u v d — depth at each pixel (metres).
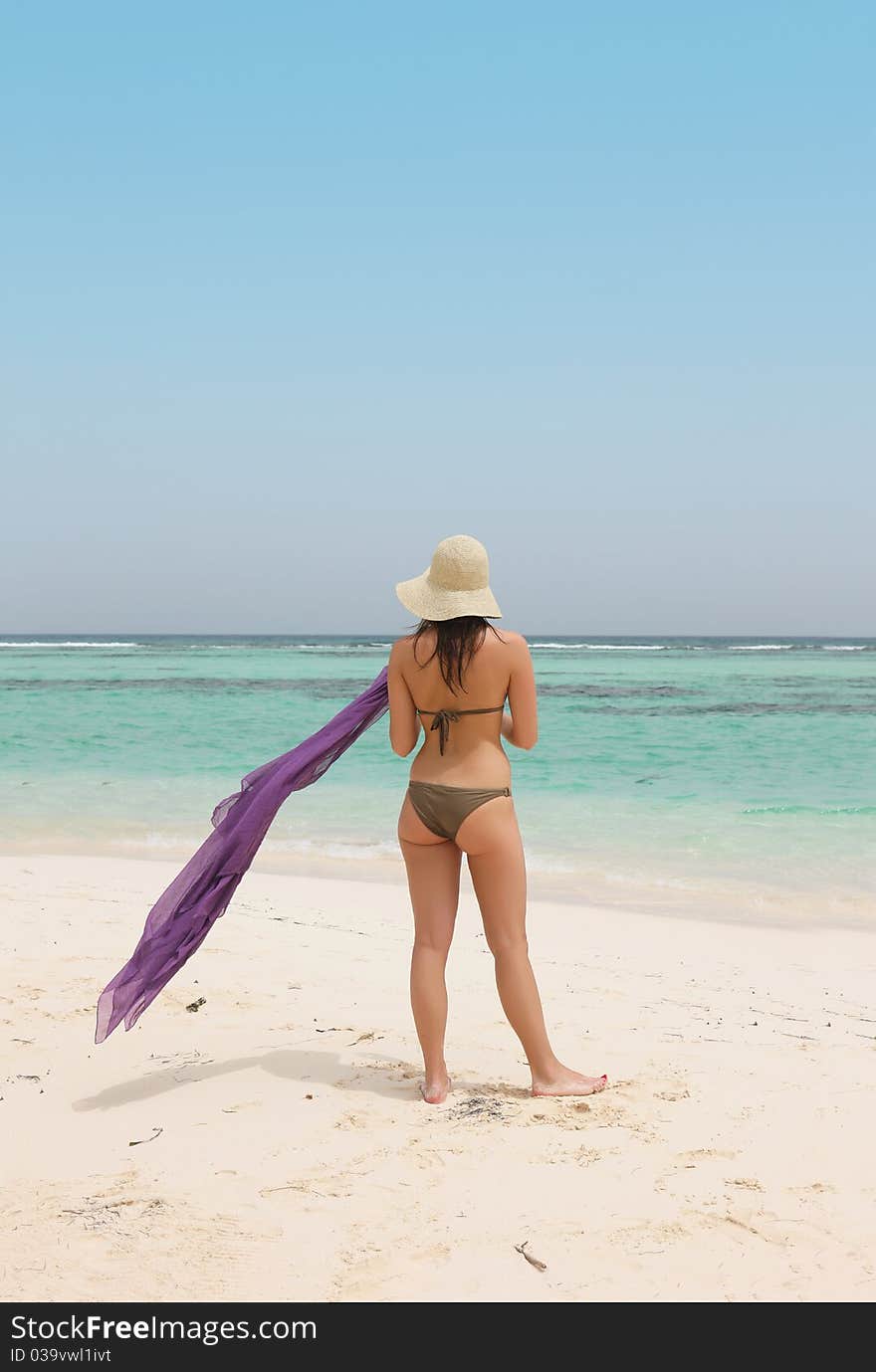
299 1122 3.73
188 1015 5.09
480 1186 3.24
